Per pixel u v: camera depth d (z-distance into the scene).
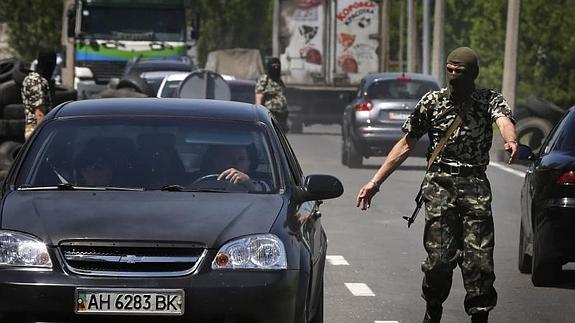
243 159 19.17
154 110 20.11
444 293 19.69
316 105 93.56
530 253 26.70
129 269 16.70
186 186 18.70
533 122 63.78
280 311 16.81
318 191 18.94
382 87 57.50
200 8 182.50
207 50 183.88
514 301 24.27
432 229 19.52
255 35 185.62
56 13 142.75
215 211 17.52
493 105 19.34
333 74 93.50
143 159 19.11
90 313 16.52
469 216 19.42
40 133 19.70
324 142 78.31
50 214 17.31
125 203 17.70
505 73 74.06
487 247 19.38
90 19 83.94
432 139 19.61
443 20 94.62
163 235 16.83
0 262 16.81
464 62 19.23
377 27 93.88
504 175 55.31
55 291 16.53
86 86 83.75
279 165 19.17
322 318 19.77
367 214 39.16
